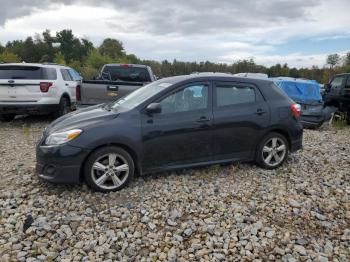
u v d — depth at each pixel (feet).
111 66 37.68
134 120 17.42
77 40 249.34
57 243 13.15
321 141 30.22
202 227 14.26
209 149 19.08
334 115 44.27
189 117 18.38
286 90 40.04
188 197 16.67
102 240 13.34
